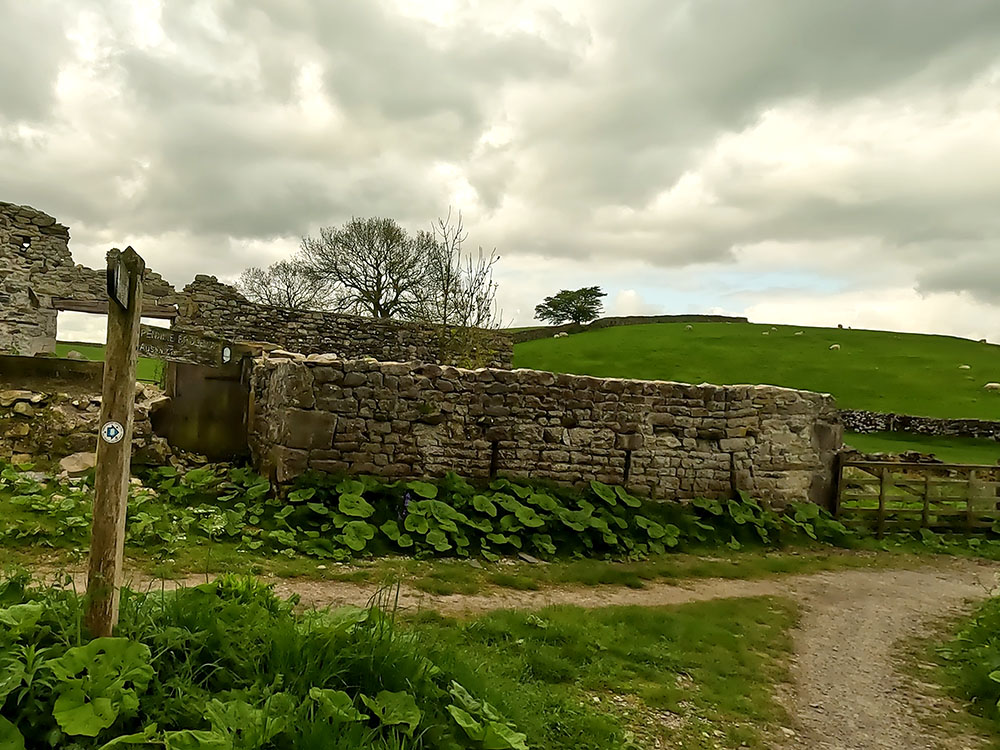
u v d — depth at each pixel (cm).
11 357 962
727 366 3650
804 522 1147
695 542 1025
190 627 337
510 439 998
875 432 2456
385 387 936
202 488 871
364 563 741
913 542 1198
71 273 1828
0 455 867
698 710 453
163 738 257
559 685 454
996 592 899
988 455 1977
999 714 493
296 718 284
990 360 3956
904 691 538
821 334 4769
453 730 315
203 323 1812
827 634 674
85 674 279
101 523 310
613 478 1053
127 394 318
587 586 763
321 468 898
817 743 435
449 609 609
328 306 3294
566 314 7088
